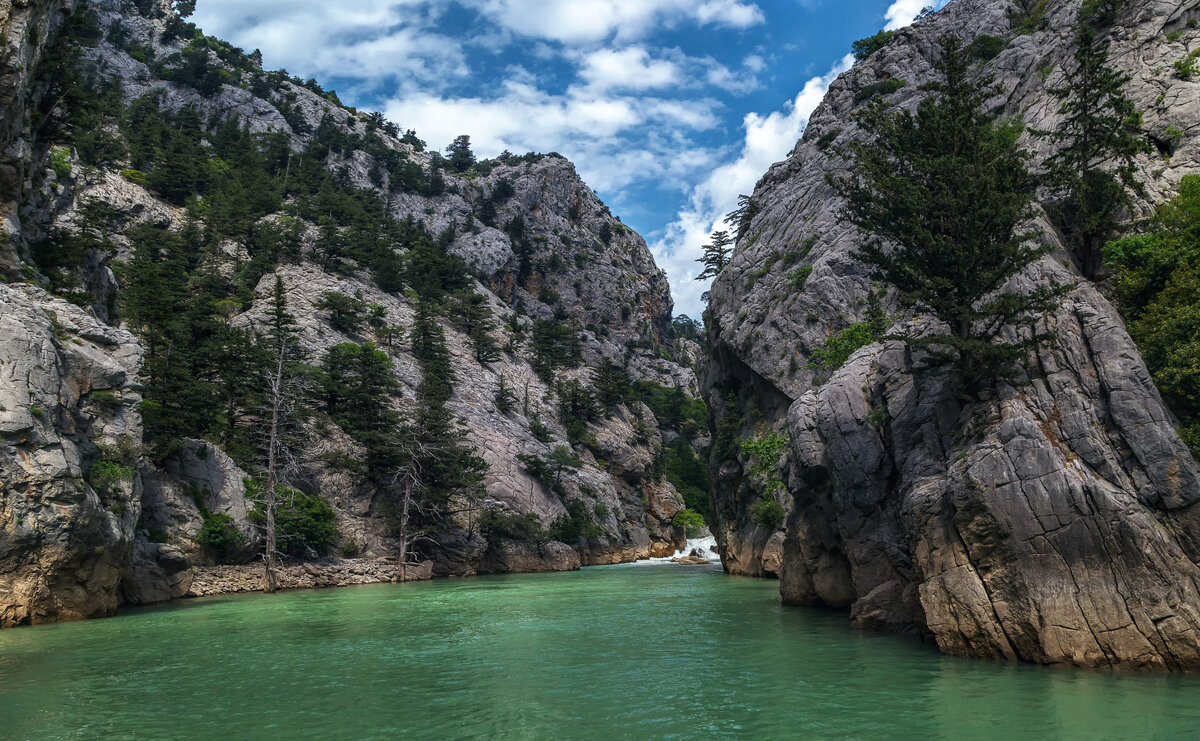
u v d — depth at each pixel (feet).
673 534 400.67
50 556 100.12
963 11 226.99
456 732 49.67
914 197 82.07
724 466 216.13
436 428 224.12
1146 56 119.85
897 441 88.22
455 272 437.17
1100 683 57.62
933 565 73.00
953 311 78.74
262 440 189.98
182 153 390.42
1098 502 63.82
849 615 102.89
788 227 230.89
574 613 115.75
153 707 56.59
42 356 106.22
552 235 650.43
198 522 152.97
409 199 580.30
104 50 534.37
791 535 120.16
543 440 339.16
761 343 202.69
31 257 133.39
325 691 61.82
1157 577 61.21
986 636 67.41
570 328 512.22
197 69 549.95
